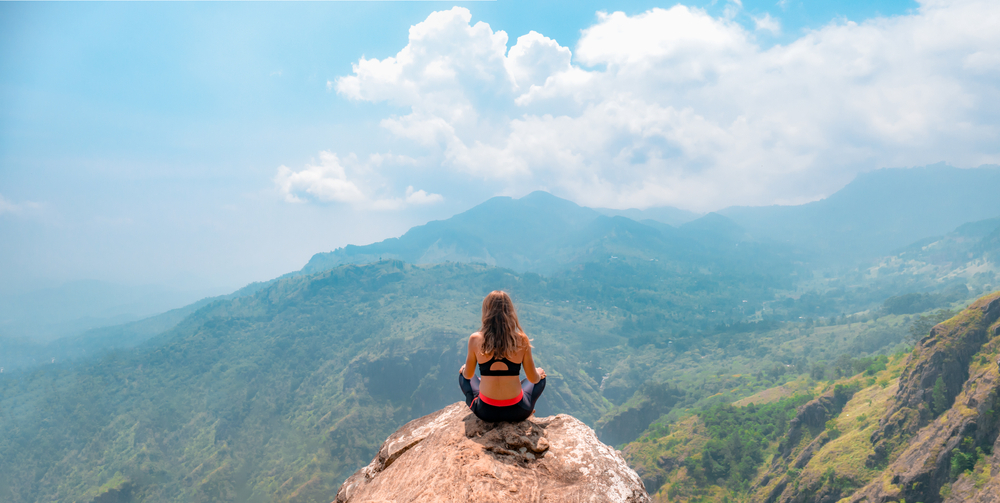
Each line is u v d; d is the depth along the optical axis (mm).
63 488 196750
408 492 3871
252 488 184750
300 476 179000
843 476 69312
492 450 4219
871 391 88812
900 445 66375
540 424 4914
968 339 66375
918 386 69375
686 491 100062
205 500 176625
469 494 3602
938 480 55812
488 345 4473
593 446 4488
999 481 49531
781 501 77438
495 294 4656
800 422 93688
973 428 55812
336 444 199375
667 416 167625
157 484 192250
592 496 3820
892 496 58875
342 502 5188
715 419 118688
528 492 3760
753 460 99625
